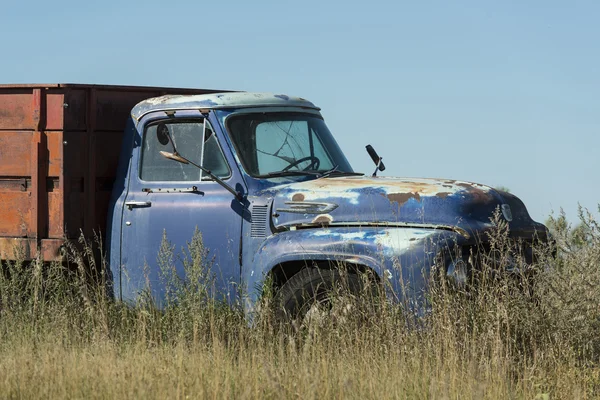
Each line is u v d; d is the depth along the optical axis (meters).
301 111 13.20
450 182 11.57
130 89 13.62
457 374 9.09
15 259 13.16
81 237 12.67
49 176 13.08
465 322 10.07
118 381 8.76
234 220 11.84
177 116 12.58
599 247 10.39
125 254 12.73
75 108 13.08
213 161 12.23
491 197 11.27
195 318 11.04
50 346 10.87
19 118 13.25
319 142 13.11
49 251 13.00
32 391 8.80
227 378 8.75
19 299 12.66
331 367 9.36
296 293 11.16
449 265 10.50
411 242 10.59
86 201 13.10
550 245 11.17
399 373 8.98
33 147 13.09
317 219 11.32
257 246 11.61
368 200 11.19
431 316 10.22
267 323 10.89
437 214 10.85
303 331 10.74
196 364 9.45
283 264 11.42
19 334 11.66
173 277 11.93
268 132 12.55
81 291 12.10
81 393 8.69
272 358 10.01
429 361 9.66
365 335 10.21
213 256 11.93
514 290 10.44
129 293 12.66
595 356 10.14
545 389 9.45
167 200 12.40
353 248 10.83
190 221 12.15
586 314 10.09
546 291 10.53
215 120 12.30
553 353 9.99
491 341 9.83
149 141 12.83
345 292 10.71
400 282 10.46
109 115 13.44
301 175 12.43
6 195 13.38
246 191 11.87
